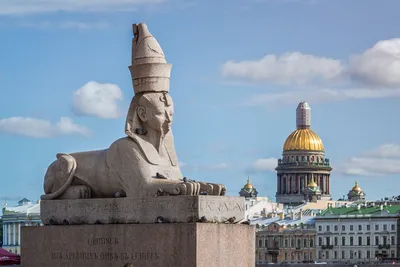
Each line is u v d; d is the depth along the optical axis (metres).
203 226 31.83
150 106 33.88
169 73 34.34
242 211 33.72
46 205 34.84
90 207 33.88
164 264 32.03
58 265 34.12
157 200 32.50
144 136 34.16
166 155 34.34
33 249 34.69
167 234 32.06
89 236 33.59
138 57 34.16
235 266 32.94
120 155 33.94
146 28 34.47
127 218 33.03
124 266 31.02
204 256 31.80
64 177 34.81
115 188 34.19
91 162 34.75
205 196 32.06
